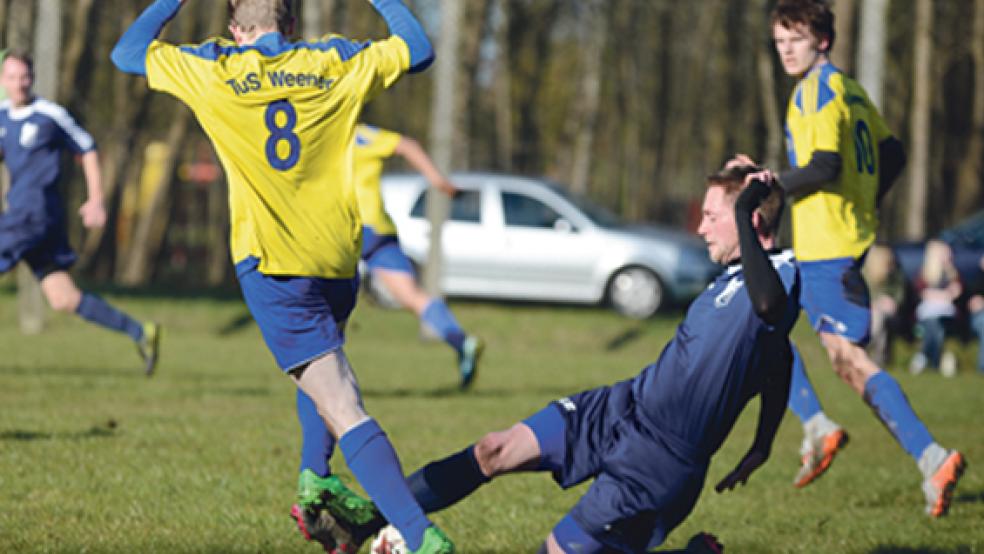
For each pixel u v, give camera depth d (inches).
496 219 1788.9
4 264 845.2
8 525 465.7
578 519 352.2
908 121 2829.7
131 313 1624.0
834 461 717.9
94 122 2397.9
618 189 3186.5
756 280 337.1
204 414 795.4
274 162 374.3
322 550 445.7
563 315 1700.3
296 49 380.8
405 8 397.7
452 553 356.8
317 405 377.1
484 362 1299.2
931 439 526.9
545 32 2913.4
